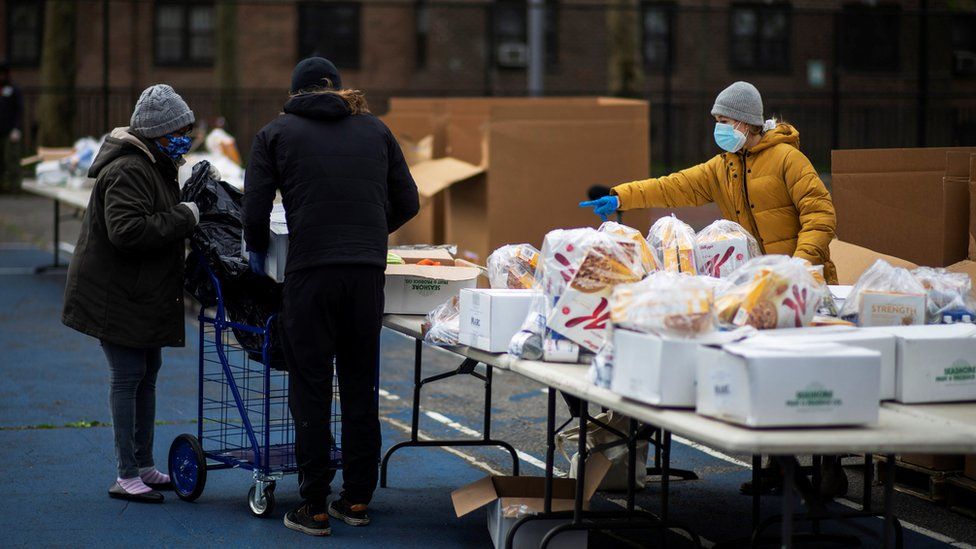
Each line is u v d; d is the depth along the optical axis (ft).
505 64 84.17
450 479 17.72
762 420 10.12
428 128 37.60
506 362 13.35
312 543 14.60
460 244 30.37
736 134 16.39
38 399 22.36
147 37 81.46
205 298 16.19
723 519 15.99
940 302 13.50
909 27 76.38
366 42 84.07
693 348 10.91
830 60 84.17
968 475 15.98
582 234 13.03
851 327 12.21
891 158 19.25
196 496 16.10
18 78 80.23
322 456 14.70
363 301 14.55
